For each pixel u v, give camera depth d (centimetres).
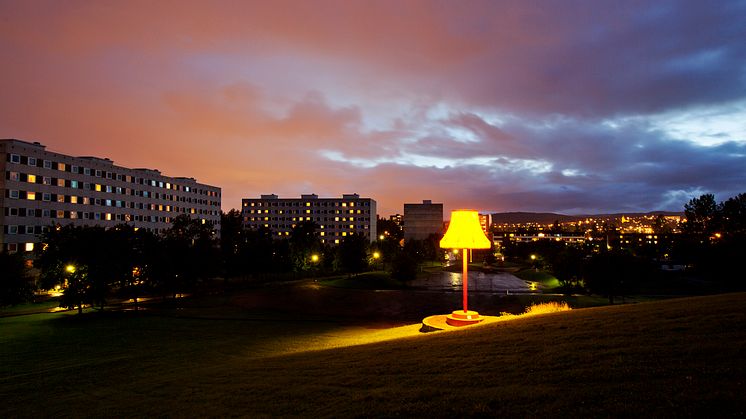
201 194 14575
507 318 1853
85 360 2467
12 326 3778
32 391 1686
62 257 4581
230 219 14762
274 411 909
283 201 19412
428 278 9794
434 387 909
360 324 4062
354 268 9112
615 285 5309
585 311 1678
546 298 6131
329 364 1327
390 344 1538
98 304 4850
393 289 7494
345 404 873
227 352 2492
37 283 5650
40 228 8331
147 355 2467
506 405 740
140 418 1025
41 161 8444
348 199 19050
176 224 9306
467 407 750
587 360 956
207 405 1043
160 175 12475
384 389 942
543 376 886
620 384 773
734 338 983
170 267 5450
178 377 1547
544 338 1225
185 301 5716
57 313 4697
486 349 1196
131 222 11225
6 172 7719
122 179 10938
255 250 8812
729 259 6091
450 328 1814
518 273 11062
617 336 1135
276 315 4616
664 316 1312
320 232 19075
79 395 1517
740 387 689
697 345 954
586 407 686
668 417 612
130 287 5359
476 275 10662
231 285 7850
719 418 593
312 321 4203
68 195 9131
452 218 1962
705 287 7212
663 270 9894
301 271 10325
